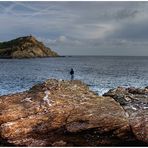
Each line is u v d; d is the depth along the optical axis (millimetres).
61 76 82062
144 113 19156
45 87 21703
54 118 18203
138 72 105062
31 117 18047
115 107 19531
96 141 16891
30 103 19344
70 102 19750
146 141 16594
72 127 17734
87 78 75188
